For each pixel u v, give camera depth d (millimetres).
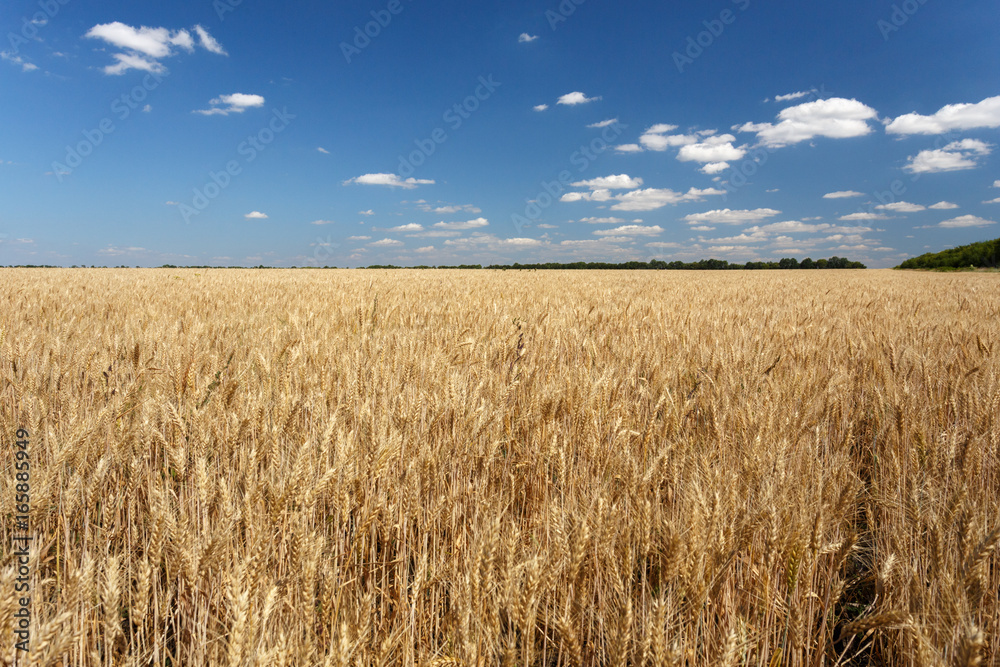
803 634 2066
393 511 2420
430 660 1854
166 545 1967
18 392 3641
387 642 1745
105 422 2994
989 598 2125
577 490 2971
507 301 10930
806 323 7500
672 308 9820
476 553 1943
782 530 2115
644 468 2773
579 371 4188
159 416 3174
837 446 3502
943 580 1959
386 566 2420
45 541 2217
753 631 2000
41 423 3082
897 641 2141
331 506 2734
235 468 2955
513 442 3291
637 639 1878
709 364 4707
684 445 2984
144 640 2131
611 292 14734
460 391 3562
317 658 1847
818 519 2170
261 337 5836
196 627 2012
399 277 28000
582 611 1954
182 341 5082
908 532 2477
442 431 3225
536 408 3570
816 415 3646
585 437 3197
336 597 2025
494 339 5555
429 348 5254
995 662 1878
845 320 8039
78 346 4781
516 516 2955
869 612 2393
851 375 4832
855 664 2256
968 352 4934
